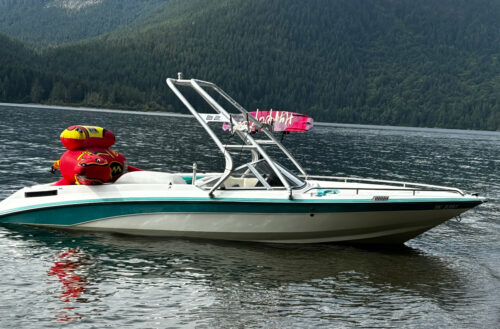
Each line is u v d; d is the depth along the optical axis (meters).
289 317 6.84
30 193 10.55
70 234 10.16
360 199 9.62
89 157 10.10
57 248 9.28
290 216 9.80
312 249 9.99
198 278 8.12
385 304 7.40
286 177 10.34
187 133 53.59
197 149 32.72
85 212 10.26
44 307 6.81
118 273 8.18
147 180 10.38
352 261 9.35
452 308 7.35
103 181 10.23
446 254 10.20
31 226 10.59
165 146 33.56
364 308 7.23
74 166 10.17
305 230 9.97
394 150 46.38
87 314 6.67
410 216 9.88
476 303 7.57
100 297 7.21
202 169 22.08
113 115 115.62
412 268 9.14
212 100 10.34
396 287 8.12
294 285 8.00
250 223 9.91
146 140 38.25
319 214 9.78
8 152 24.39
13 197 10.69
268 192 9.83
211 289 7.69
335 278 8.40
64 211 10.35
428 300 7.61
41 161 21.89
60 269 8.23
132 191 10.08
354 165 28.22
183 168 22.05
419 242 11.09
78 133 10.27
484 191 19.77
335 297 7.58
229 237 10.14
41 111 106.50
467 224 13.13
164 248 9.55
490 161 38.41
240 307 7.09
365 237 10.27
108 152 10.66
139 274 8.17
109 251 9.24
